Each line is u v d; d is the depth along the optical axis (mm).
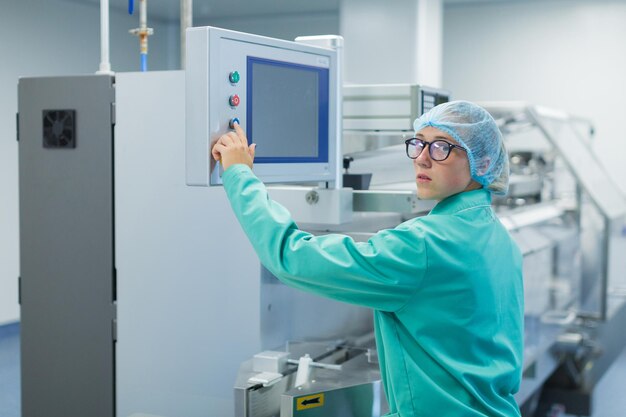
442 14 6301
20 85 2244
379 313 1408
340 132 1792
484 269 1355
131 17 6723
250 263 2004
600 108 6102
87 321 2213
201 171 1441
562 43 6176
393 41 5562
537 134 3920
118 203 2154
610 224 3494
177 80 2061
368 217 2299
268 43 1540
